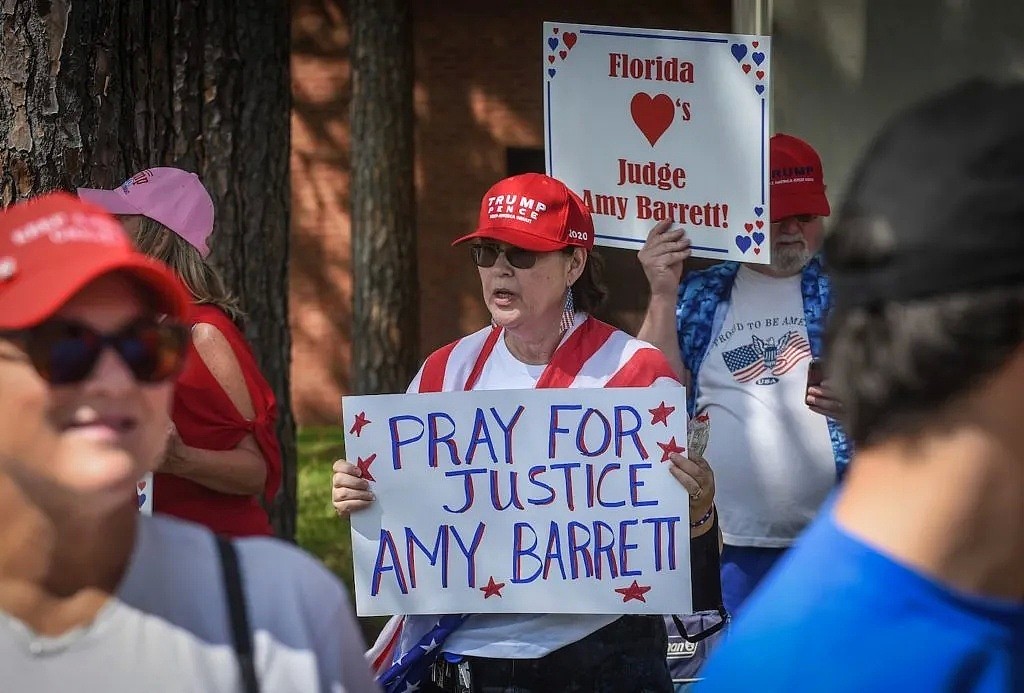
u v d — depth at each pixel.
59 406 3.02
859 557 2.66
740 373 8.22
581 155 7.90
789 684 2.62
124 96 8.06
